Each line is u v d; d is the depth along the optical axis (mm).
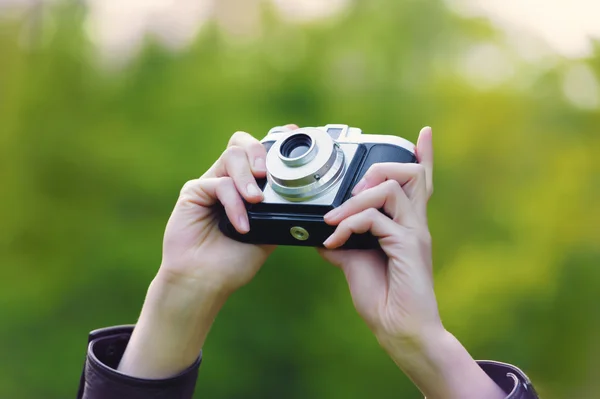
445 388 697
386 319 717
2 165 3047
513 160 3252
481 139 3240
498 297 2979
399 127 3152
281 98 3053
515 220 3152
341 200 732
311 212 731
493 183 3223
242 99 3033
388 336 716
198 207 770
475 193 3209
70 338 2924
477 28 3422
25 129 3064
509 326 2971
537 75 3396
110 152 2955
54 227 2990
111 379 735
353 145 762
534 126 3303
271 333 2855
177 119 2967
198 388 2816
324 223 727
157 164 2910
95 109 3105
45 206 3002
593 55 3373
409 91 3256
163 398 743
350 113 3115
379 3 3375
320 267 2865
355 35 3316
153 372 755
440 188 3148
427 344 700
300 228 736
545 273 3047
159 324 761
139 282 2887
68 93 3117
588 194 3217
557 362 3021
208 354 2809
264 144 784
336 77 3234
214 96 3006
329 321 2873
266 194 746
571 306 3037
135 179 2922
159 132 2979
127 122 3053
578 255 3080
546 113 3322
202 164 2883
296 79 3061
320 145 746
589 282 3043
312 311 2889
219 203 774
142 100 3084
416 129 3162
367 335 2859
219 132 2914
